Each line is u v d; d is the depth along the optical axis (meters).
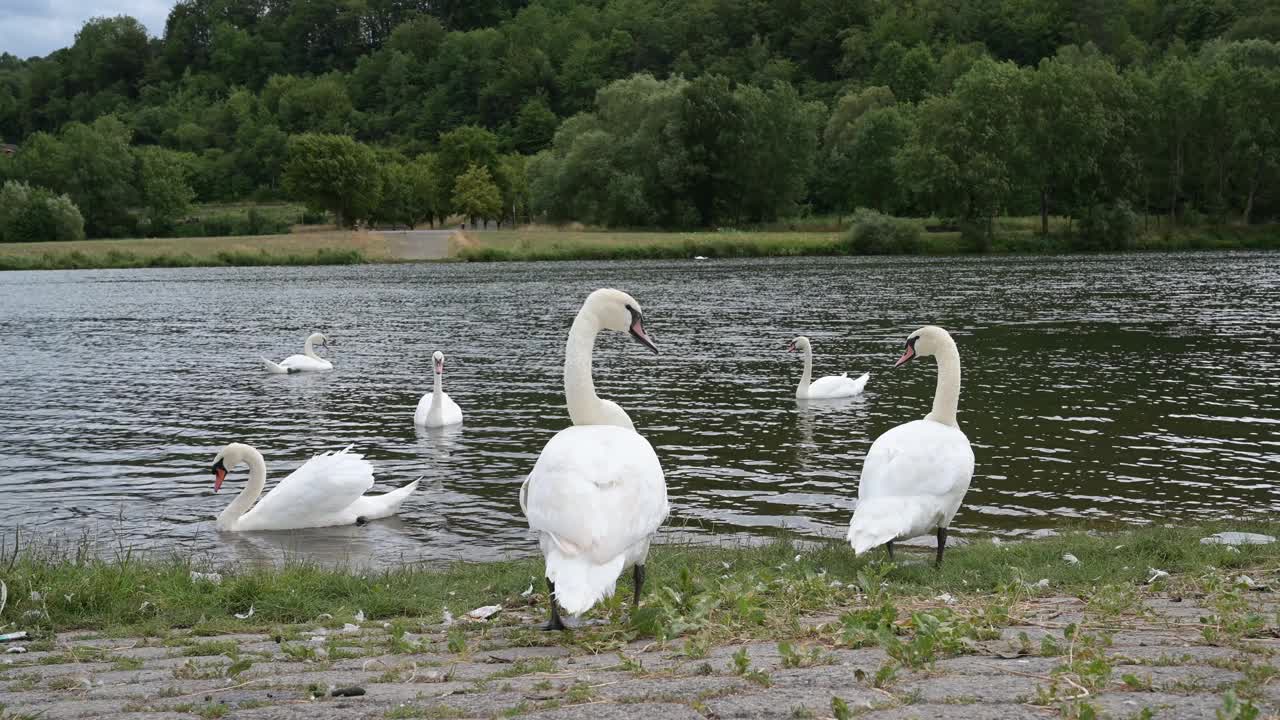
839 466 17.03
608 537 6.18
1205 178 107.75
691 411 22.33
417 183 158.25
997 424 19.95
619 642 6.48
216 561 12.44
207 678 6.15
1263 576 9.04
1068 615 7.18
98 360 33.41
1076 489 15.03
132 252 97.06
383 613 8.58
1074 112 95.69
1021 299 48.81
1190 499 14.38
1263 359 28.28
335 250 97.06
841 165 131.88
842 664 5.52
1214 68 106.44
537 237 108.38
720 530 13.19
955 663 5.46
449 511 14.80
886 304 47.28
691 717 4.59
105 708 5.43
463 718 4.85
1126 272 66.44
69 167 152.50
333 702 5.28
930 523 9.55
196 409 24.03
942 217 110.38
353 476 14.15
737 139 123.19
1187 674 5.05
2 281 77.50
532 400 24.33
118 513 14.99
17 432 21.30
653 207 127.69
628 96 130.00
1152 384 24.47
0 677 6.33
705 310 45.34
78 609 8.51
